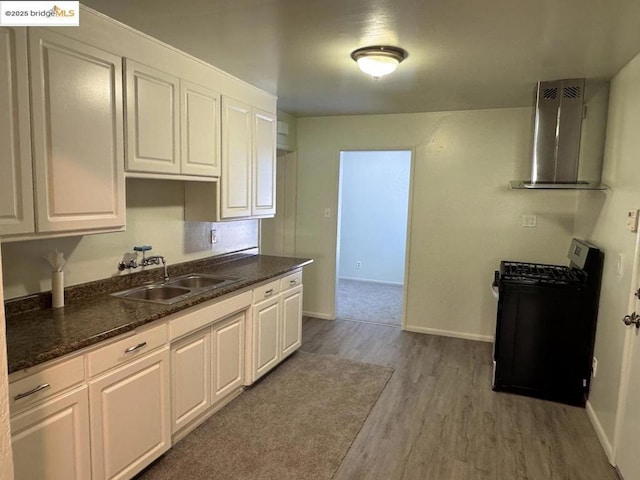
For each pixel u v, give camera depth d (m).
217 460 2.38
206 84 2.86
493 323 4.44
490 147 4.27
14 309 2.09
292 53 2.64
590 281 3.06
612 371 2.57
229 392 2.96
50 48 1.82
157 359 2.21
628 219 2.44
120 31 2.17
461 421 2.87
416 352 4.11
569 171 3.14
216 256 3.64
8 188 1.70
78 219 2.00
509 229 4.29
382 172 7.16
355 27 2.21
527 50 2.50
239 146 3.27
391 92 3.60
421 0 1.88
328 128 4.88
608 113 3.09
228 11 2.03
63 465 1.74
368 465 2.38
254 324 3.13
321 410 2.96
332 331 4.71
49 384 1.66
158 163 2.46
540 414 2.98
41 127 1.80
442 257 4.57
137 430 2.11
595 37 2.27
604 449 2.56
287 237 5.21
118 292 2.62
